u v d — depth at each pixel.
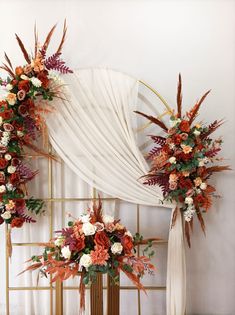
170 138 2.27
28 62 2.31
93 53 2.52
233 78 2.54
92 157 2.40
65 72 2.31
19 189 2.33
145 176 2.32
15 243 2.50
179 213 2.39
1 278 2.54
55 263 1.96
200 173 2.29
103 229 2.01
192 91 2.54
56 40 2.52
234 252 2.55
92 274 1.92
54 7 2.53
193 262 2.55
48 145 2.47
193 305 2.55
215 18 2.54
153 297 2.55
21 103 2.28
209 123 2.54
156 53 2.53
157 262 2.55
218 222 2.55
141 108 2.53
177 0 2.54
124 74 2.47
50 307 2.49
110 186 2.43
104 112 2.44
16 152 2.30
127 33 2.53
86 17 2.53
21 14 2.53
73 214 2.53
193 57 2.54
